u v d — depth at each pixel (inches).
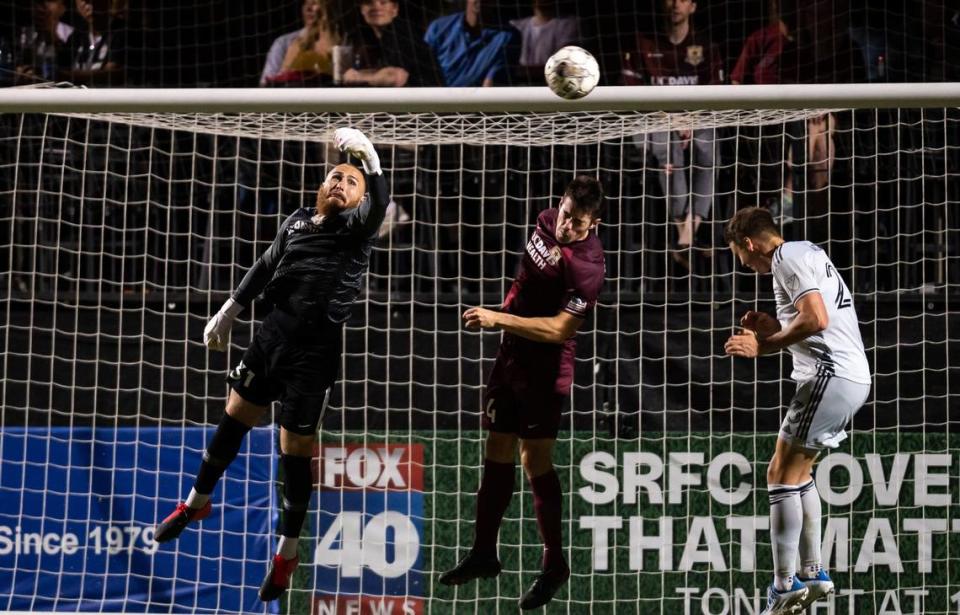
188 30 1223.5
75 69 1198.9
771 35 1133.1
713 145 992.9
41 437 954.7
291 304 666.8
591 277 676.7
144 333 961.5
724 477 935.0
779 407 932.6
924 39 1151.6
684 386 940.6
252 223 1149.7
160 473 952.9
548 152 1133.1
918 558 921.5
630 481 938.1
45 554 950.4
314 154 1159.6
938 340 929.5
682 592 931.3
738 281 1078.4
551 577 707.4
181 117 905.5
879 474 928.9
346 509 951.6
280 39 1170.6
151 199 1151.0
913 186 1098.7
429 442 950.4
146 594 947.3
